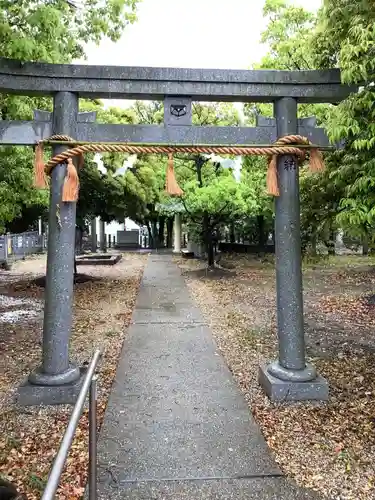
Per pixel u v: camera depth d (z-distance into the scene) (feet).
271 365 14.55
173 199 46.85
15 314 27.43
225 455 10.37
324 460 10.17
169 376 15.83
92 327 23.53
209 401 13.56
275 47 31.35
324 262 53.47
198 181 42.93
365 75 11.45
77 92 13.80
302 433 11.48
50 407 13.11
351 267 50.21
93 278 41.96
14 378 15.81
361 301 30.63
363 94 12.23
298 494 8.89
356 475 9.55
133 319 25.27
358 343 20.58
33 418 12.42
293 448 10.71
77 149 13.26
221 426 11.86
